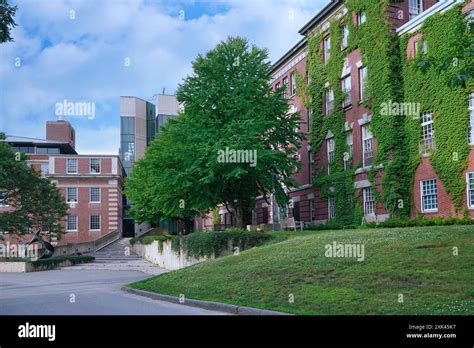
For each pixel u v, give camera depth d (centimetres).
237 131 3191
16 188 4209
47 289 2216
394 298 1229
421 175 2898
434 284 1278
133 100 7694
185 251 3219
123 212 7450
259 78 3394
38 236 4197
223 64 3369
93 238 6225
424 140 2917
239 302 1440
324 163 3834
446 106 2744
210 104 3338
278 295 1434
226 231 2966
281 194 3528
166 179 3372
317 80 3928
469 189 2623
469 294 1173
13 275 3186
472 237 1703
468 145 2625
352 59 3494
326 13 3781
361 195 3372
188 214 4234
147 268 3806
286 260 1828
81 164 6300
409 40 3017
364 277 1434
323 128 3844
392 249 1684
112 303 1642
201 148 3148
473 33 1266
